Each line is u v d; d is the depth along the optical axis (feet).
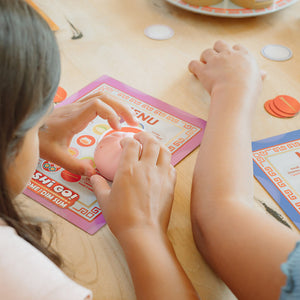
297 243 1.30
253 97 2.30
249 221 1.61
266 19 3.33
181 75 2.79
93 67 2.85
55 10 3.42
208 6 3.28
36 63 1.14
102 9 3.45
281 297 1.24
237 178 1.82
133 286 1.64
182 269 1.61
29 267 1.07
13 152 1.23
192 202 1.85
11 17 1.09
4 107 1.11
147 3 3.54
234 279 1.54
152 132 2.34
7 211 1.27
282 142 2.27
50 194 2.00
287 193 1.99
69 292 1.04
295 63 2.88
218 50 2.67
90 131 2.35
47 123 2.12
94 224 1.87
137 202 1.75
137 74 2.80
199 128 2.38
